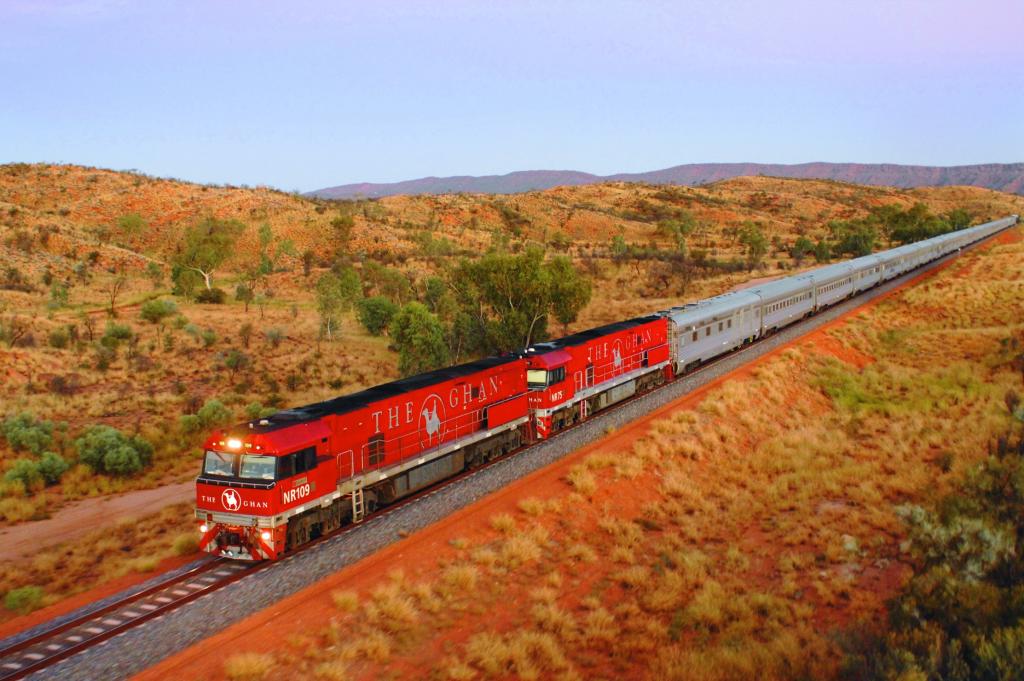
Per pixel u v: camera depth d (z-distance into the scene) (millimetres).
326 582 19453
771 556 23422
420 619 18312
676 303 81250
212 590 18953
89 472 33438
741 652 17188
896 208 166625
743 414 37594
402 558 21078
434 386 27062
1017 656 14398
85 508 29750
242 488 20141
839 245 131875
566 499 26000
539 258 58844
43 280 85500
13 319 58750
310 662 16031
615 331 38969
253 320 72188
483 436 29219
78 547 24422
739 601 20219
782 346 51844
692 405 37781
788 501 28094
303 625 17375
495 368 30609
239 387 50656
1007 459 27047
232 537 20609
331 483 22047
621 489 27594
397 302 81875
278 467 20156
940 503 24938
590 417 36500
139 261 108875
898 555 22609
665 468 30000
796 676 16156
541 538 23234
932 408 41469
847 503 27750
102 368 52844
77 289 85188
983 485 24422
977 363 50375
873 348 57344
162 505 29625
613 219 194000
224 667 15438
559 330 71938
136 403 46031
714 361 48844
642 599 20688
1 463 33906
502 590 20234
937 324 63125
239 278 101000
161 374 53438
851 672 15820
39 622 18062
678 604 20469
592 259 116750
